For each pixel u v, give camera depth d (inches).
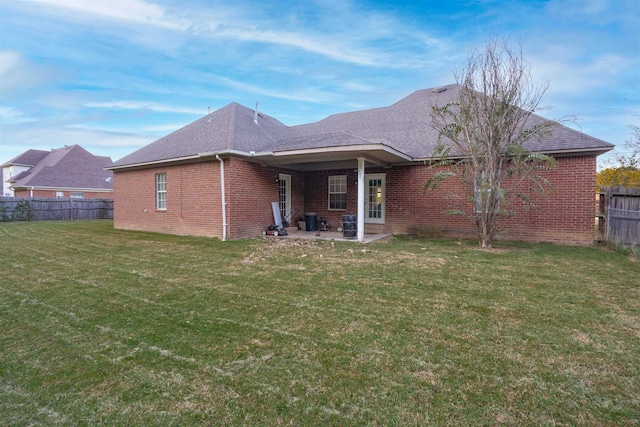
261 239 415.2
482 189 335.0
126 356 120.6
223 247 353.7
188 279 224.1
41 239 422.0
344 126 583.5
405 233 470.0
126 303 177.2
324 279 221.6
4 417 88.4
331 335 136.6
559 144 369.7
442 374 107.5
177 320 153.5
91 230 535.2
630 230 337.7
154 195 511.2
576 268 250.1
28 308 170.2
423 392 98.1
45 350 125.6
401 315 157.6
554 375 106.7
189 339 133.9
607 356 119.0
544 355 119.6
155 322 151.3
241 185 424.2
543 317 154.6
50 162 1156.5
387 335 136.1
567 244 369.7
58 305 174.4
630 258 287.7
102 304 175.6
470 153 350.0
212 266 263.0
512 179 387.5
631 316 155.9
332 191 533.3
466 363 114.1
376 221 493.7
